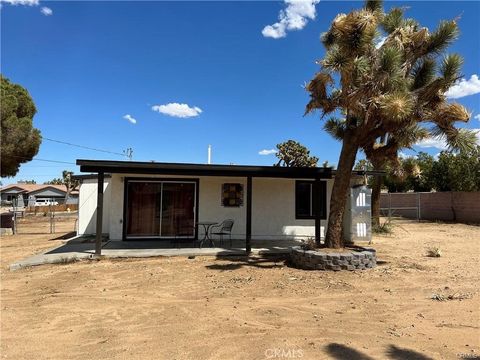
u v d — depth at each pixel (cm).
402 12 1022
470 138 856
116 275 864
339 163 988
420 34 974
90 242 1367
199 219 1418
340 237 998
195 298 666
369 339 464
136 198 1399
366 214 1395
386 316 557
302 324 523
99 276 855
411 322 529
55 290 736
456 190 2511
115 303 642
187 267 948
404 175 1814
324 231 1460
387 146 1138
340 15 848
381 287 732
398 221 2539
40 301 661
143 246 1239
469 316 554
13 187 7544
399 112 797
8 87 2677
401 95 812
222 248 1196
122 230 1382
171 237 1409
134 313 586
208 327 515
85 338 483
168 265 976
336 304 620
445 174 2580
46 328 524
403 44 954
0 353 439
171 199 1415
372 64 867
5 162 2719
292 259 977
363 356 414
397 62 845
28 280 830
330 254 893
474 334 480
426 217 2753
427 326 512
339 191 987
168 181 1413
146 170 1087
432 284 755
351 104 866
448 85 870
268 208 1444
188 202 1422
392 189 3488
